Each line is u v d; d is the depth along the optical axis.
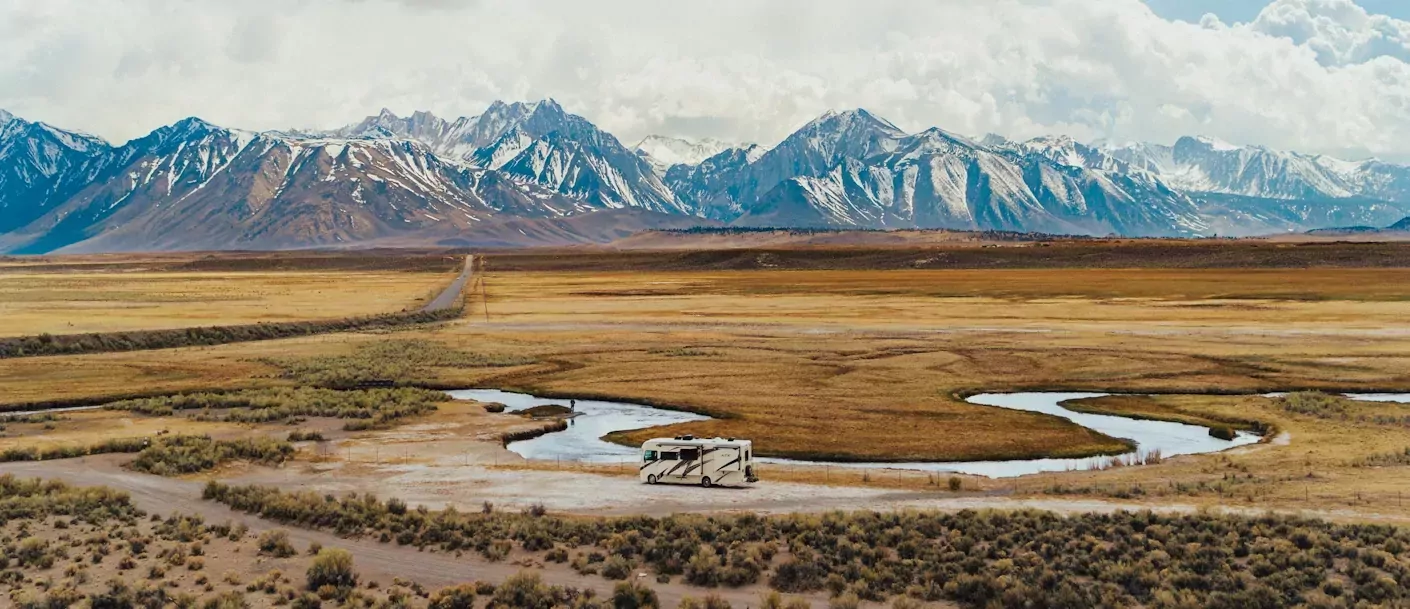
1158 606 35.44
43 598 36.66
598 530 47.16
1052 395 96.81
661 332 149.38
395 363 117.69
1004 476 64.50
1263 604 35.41
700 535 46.00
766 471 65.00
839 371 108.75
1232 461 65.25
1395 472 59.75
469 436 77.25
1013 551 42.53
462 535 46.34
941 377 104.62
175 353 127.12
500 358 122.12
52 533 46.50
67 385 101.25
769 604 36.31
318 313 178.88
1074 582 37.97
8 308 183.38
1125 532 44.47
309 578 39.94
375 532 47.22
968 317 167.25
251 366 115.81
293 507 50.62
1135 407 89.44
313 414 86.31
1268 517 46.28
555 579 40.44
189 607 36.22
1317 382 99.56
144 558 42.81
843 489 58.62
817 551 43.34
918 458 69.81
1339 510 49.72
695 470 60.16
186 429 79.12
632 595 36.94
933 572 39.53
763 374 107.31
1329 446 70.25
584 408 92.31
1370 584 36.59
